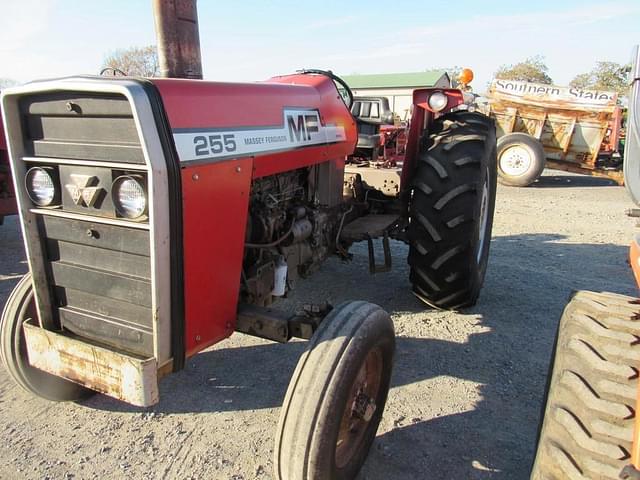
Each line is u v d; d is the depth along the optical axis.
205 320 1.99
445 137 3.43
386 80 28.75
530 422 2.58
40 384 2.43
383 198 4.09
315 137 2.74
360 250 5.45
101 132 1.75
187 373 3.00
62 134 1.84
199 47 3.07
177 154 1.70
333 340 1.88
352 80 29.62
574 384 1.51
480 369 3.07
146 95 1.64
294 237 2.76
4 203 5.23
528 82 10.68
